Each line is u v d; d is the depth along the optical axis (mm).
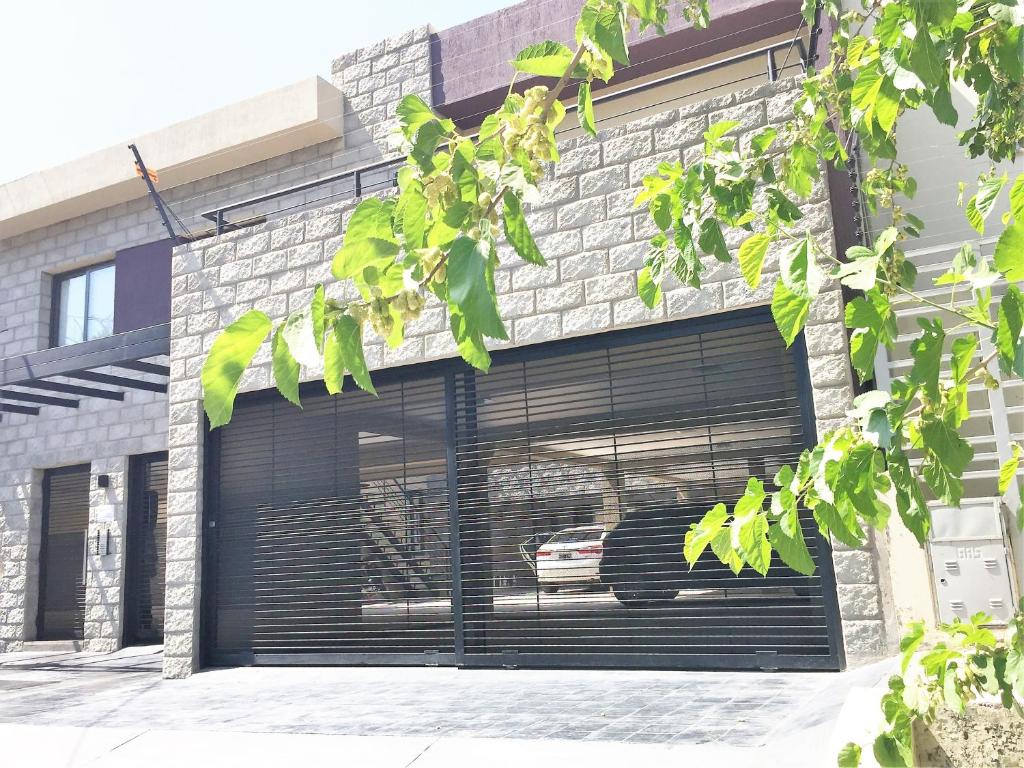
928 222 6512
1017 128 2840
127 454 11531
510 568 7051
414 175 1225
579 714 4863
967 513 5438
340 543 7922
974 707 2129
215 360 1025
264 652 7973
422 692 6047
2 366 10602
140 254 11406
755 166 2598
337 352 1167
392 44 11078
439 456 7625
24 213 12953
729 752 3680
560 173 7141
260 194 11633
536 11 10281
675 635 6312
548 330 6980
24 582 11961
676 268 2234
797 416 6238
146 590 11227
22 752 5066
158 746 4852
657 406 6695
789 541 1757
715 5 9195
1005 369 1294
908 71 1693
